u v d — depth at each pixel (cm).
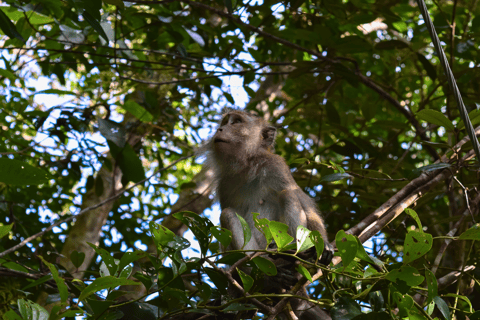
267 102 1555
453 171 651
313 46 1252
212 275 467
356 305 439
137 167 877
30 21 852
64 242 1244
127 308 477
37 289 707
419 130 974
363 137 1172
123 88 1020
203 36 1042
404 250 413
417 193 651
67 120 931
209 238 451
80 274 1107
